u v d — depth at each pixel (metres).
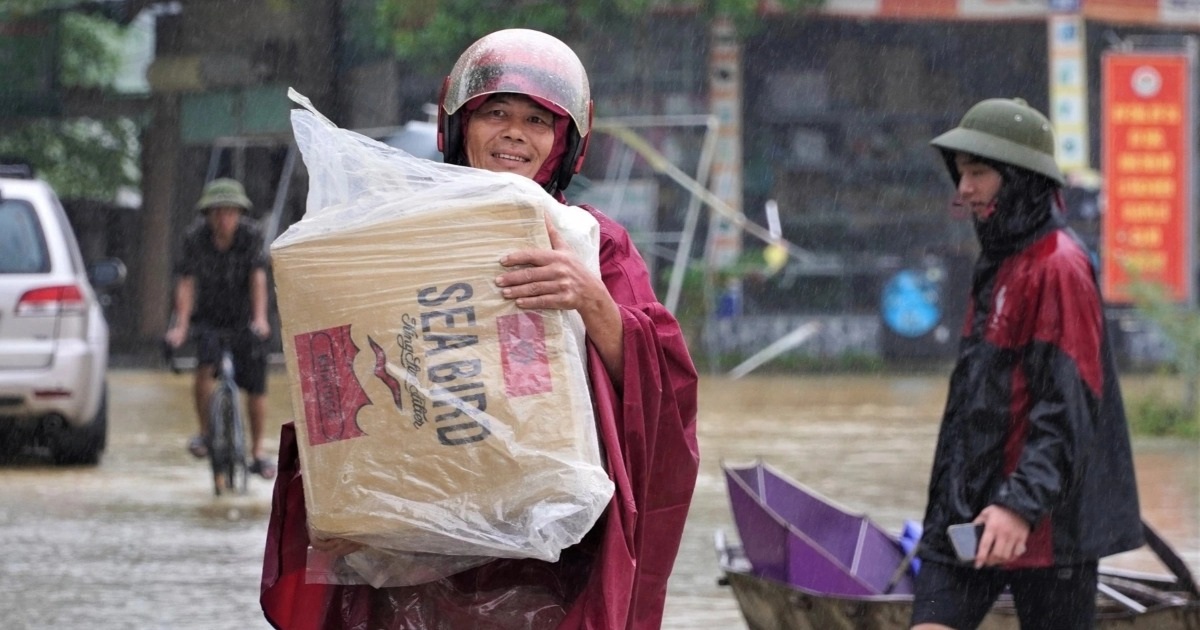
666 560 8.38
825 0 76.75
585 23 74.81
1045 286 12.01
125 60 84.38
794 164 79.25
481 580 8.23
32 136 84.31
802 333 73.06
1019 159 12.19
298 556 8.40
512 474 7.64
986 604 12.48
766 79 78.94
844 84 79.50
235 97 79.94
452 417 7.65
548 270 7.78
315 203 7.95
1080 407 11.86
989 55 80.06
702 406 51.69
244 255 29.31
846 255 78.56
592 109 8.84
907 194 79.56
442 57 74.19
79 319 32.38
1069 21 78.12
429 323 7.73
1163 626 13.54
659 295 74.31
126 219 85.56
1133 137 62.66
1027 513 11.64
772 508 16.30
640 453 8.09
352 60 77.50
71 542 23.89
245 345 29.52
